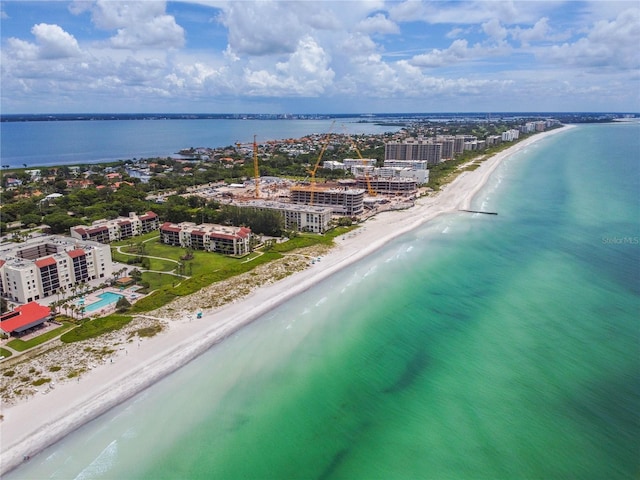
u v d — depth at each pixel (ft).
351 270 565.12
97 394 316.40
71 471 255.70
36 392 315.58
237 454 268.82
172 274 551.18
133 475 254.06
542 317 422.00
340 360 362.74
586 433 278.26
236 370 349.61
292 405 310.24
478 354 365.20
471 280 519.60
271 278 535.19
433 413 299.99
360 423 293.02
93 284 518.37
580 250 613.93
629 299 455.22
